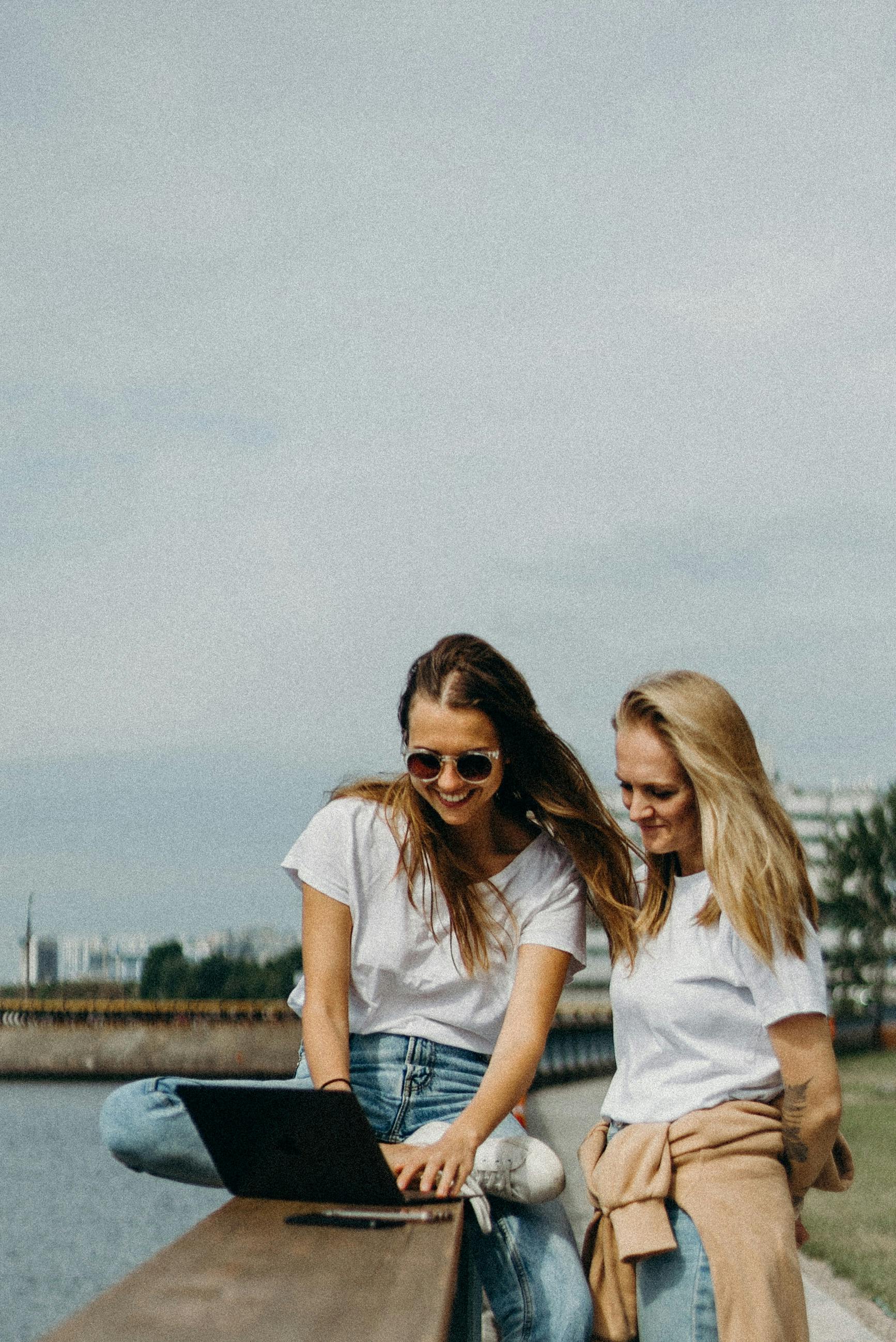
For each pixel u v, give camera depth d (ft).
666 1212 10.60
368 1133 9.03
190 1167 10.61
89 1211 99.91
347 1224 8.75
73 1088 246.88
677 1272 10.41
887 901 213.87
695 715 10.91
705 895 11.09
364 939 11.72
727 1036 10.87
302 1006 11.94
